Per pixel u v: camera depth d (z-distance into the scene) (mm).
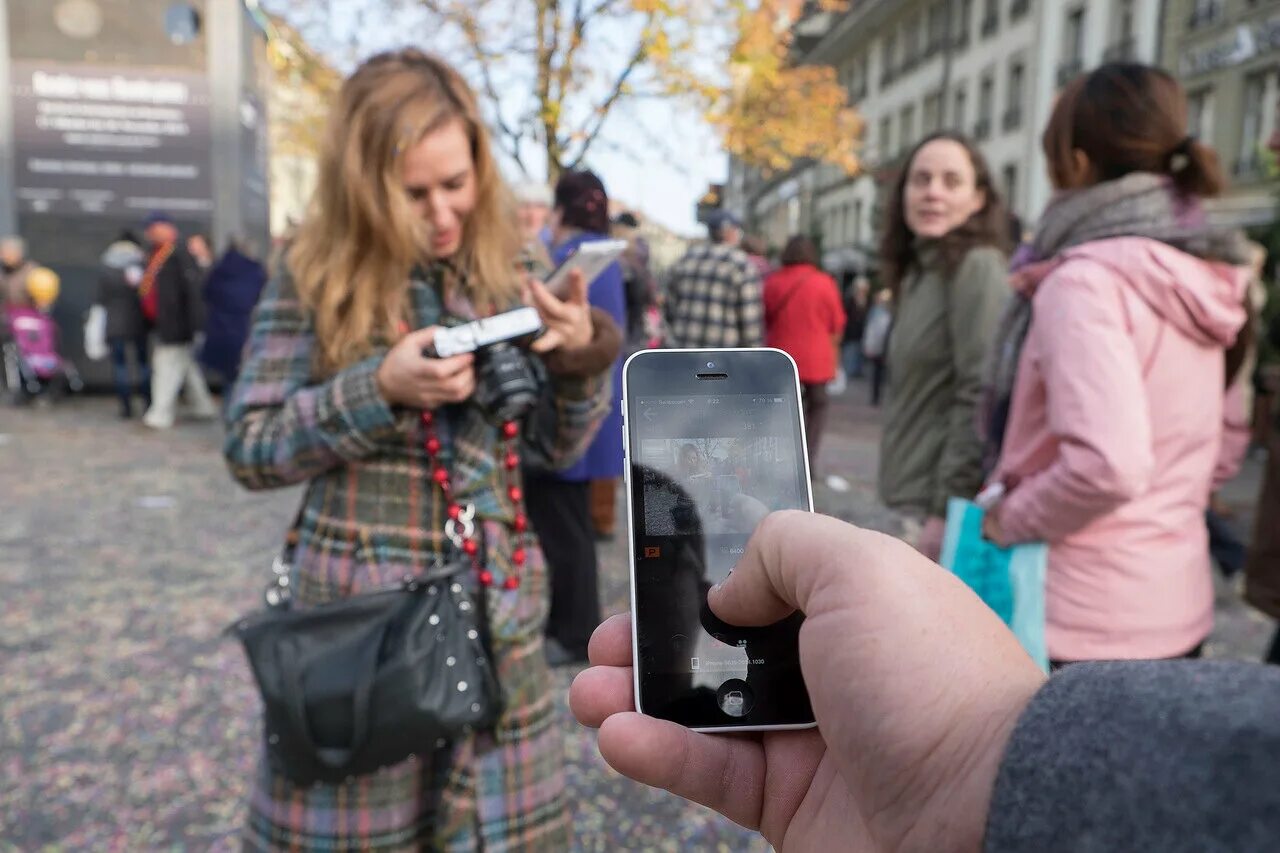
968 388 2334
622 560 4828
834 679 556
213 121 10953
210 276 8422
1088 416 1573
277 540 5230
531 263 1804
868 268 30266
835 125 10820
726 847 2439
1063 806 336
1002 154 24922
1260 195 16188
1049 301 1675
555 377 1699
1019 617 1713
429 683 1354
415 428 1495
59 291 10930
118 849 2365
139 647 3643
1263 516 2408
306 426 1451
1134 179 1716
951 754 481
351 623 1388
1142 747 316
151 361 10164
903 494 2568
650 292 5176
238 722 3049
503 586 1491
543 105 9328
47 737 2916
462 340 1422
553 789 1530
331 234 1532
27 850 2348
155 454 7789
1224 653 3678
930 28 29484
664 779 718
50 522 5484
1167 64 18703
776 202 43875
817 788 699
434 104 1510
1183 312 1626
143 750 2855
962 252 2451
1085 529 1682
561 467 1824
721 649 750
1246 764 283
